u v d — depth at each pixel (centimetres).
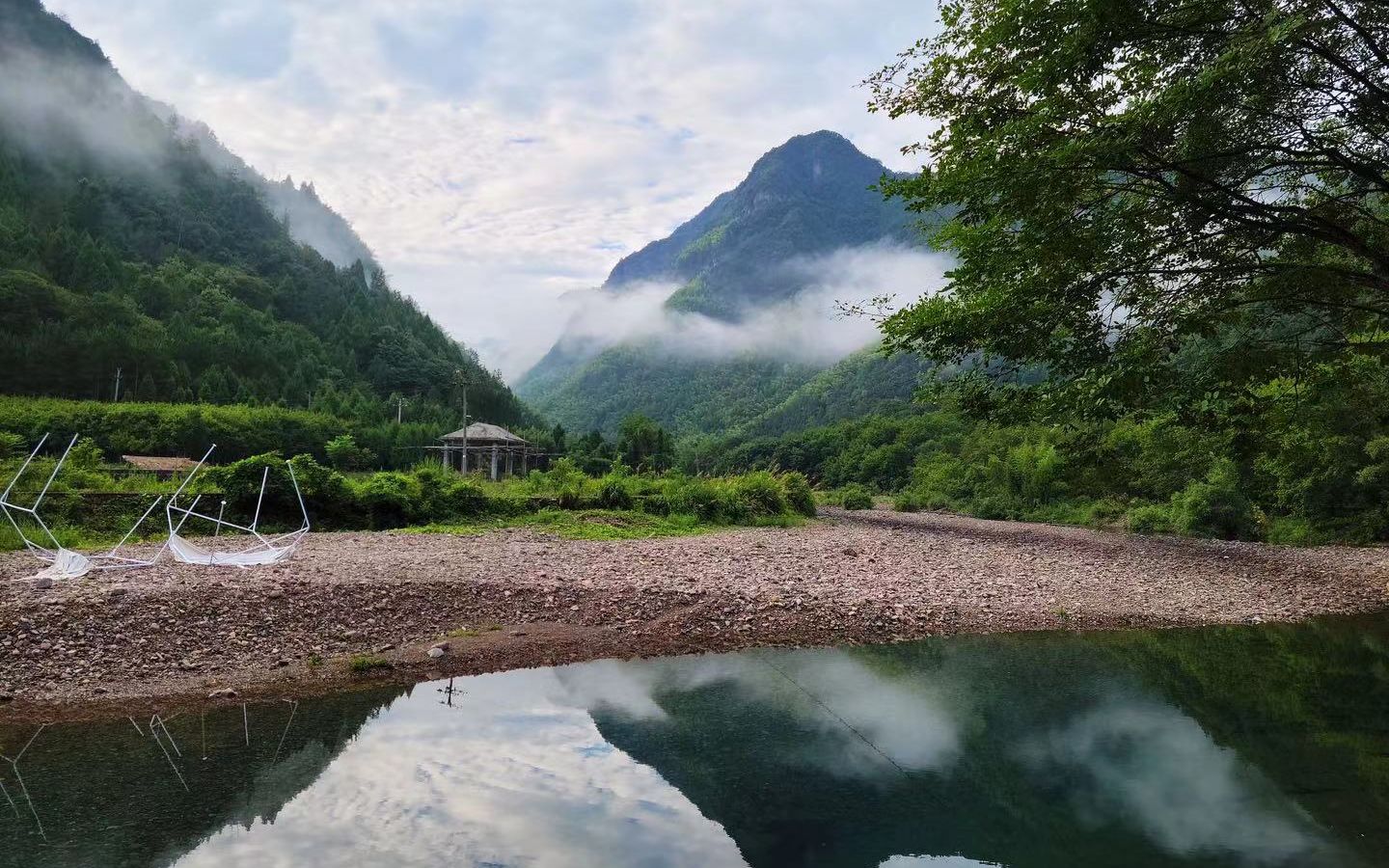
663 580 1432
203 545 1714
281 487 2072
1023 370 926
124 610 1005
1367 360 1065
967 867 492
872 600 1368
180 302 12056
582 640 1078
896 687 927
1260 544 2662
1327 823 583
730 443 14975
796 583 1492
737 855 521
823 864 517
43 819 557
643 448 7825
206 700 814
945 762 695
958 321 831
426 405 11306
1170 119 670
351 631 1038
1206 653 1126
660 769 672
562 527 2364
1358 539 2511
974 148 776
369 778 639
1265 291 834
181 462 4731
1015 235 798
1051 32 689
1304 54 684
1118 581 1734
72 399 7756
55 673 845
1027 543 2655
